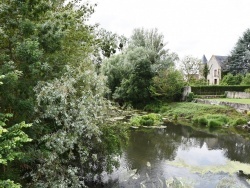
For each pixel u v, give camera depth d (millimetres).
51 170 6766
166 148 15523
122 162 12438
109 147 9406
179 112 27969
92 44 12594
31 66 6633
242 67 49875
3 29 7090
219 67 53219
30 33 7246
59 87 6906
